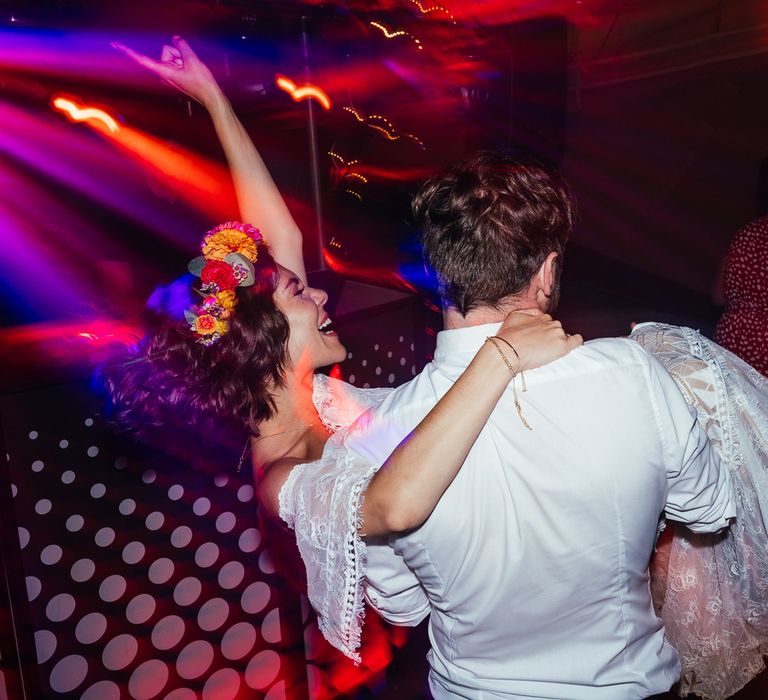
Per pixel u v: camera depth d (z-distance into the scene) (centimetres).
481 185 99
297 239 181
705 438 103
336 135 395
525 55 466
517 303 101
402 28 342
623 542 96
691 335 134
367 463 105
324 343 152
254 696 197
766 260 246
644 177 585
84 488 162
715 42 541
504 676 104
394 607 114
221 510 184
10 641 155
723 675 161
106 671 171
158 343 142
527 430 94
